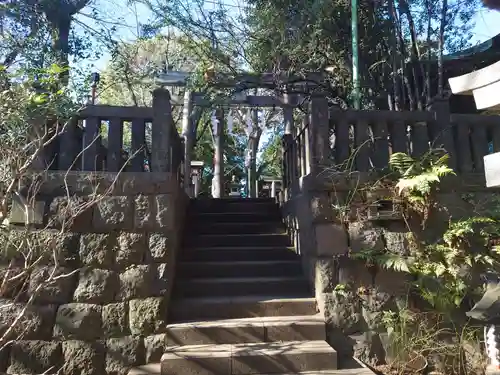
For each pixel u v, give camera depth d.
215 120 10.88
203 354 3.09
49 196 3.48
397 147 4.03
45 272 3.35
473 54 5.80
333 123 4.11
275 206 6.10
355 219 3.76
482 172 4.04
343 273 3.66
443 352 3.46
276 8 5.79
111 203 3.54
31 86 3.35
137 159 3.77
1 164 3.01
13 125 3.08
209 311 3.68
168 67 6.99
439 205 3.84
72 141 3.71
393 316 3.55
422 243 3.72
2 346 2.72
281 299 3.80
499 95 2.47
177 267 4.31
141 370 3.18
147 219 3.55
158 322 3.39
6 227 3.35
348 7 5.65
